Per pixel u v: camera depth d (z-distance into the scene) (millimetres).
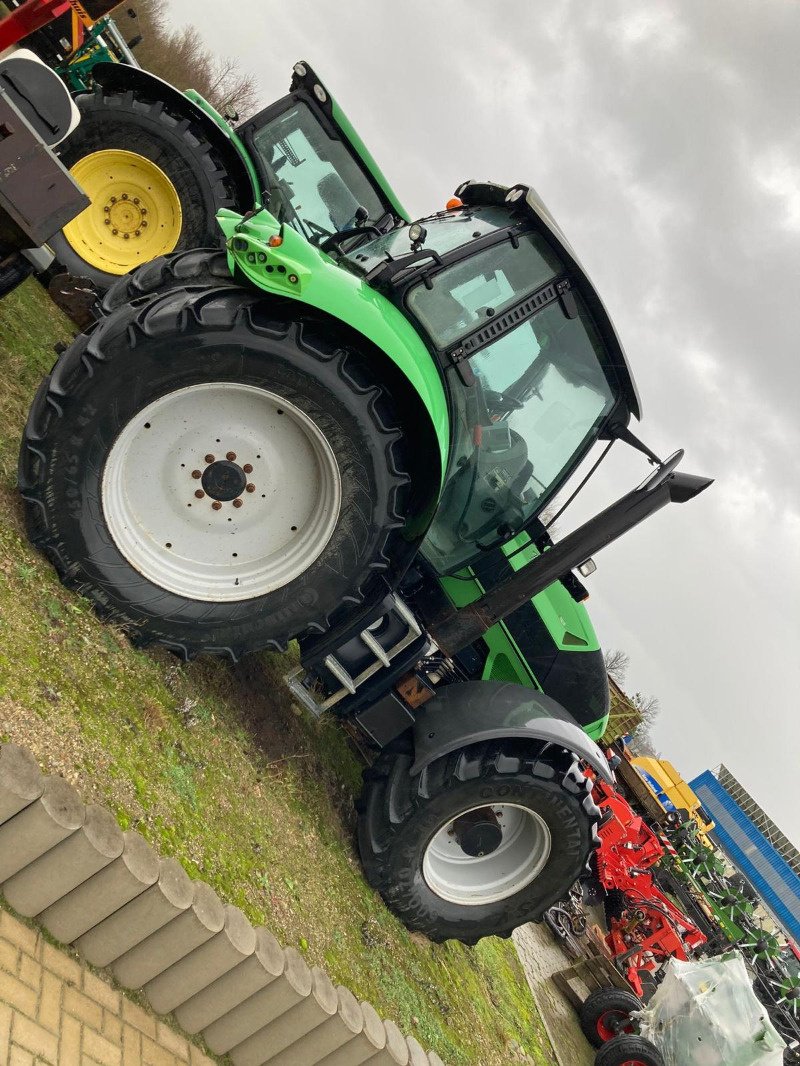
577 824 4051
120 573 3049
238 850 2967
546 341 3787
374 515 3238
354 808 4129
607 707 4898
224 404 3061
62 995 2191
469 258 3523
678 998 5285
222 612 3215
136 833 2354
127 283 3727
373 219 6152
